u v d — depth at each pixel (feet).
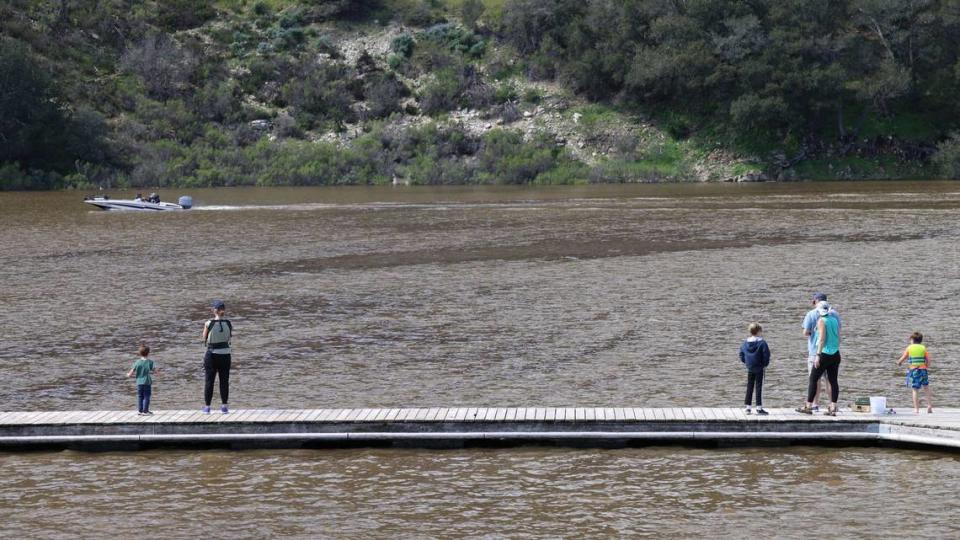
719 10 461.37
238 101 485.97
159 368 93.66
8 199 337.72
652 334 104.42
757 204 275.39
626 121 469.16
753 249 171.94
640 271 149.28
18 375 91.35
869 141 444.96
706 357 94.07
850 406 75.00
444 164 451.12
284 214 262.67
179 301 128.88
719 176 433.89
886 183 388.16
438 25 536.01
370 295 131.75
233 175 435.53
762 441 71.36
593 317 114.21
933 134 448.24
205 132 465.06
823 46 436.35
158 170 428.15
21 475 67.26
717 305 119.96
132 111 466.70
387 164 452.35
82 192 382.63
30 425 73.31
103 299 130.82
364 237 202.18
